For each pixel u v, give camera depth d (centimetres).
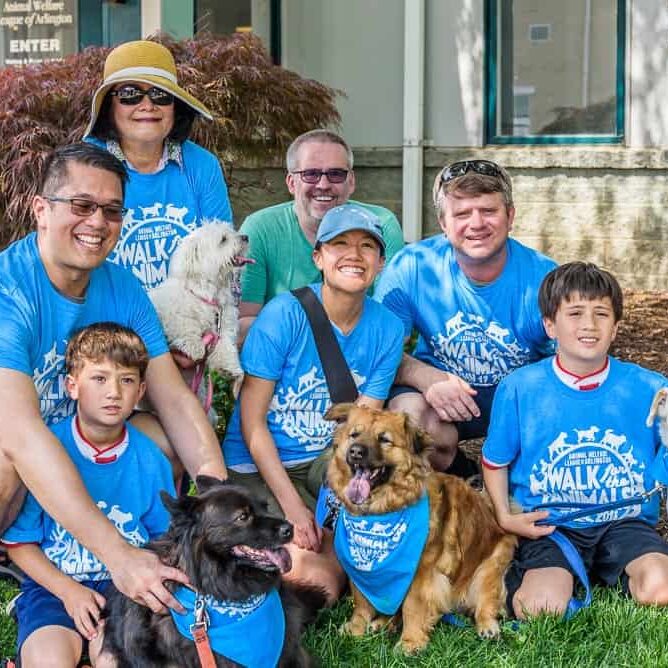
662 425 462
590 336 463
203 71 875
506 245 523
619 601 459
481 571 467
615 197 1138
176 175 539
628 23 1121
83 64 841
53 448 390
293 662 398
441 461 534
